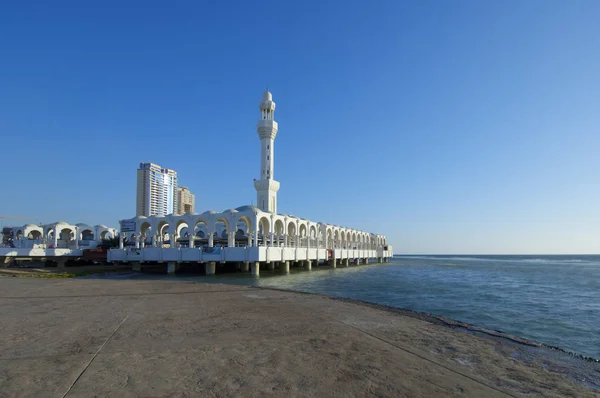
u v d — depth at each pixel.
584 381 9.47
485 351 11.78
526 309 29.70
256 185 88.44
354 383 8.45
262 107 91.69
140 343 11.60
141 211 171.12
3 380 8.26
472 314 26.67
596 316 26.83
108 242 81.81
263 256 55.59
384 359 10.38
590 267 115.88
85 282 34.22
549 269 101.88
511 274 77.31
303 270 74.56
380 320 16.16
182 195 196.38
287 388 8.04
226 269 66.81
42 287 29.02
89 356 10.16
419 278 61.19
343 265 100.12
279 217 65.31
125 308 18.36
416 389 8.24
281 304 20.06
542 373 9.91
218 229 89.19
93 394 7.50
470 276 69.19
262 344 11.64
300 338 12.52
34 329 13.53
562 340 19.48
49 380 8.27
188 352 10.62
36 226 82.69
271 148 91.38
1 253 61.81
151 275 55.91
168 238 90.00
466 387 8.53
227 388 7.94
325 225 85.31
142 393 7.58
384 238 144.88
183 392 7.67
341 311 18.22
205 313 16.98
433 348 11.85
